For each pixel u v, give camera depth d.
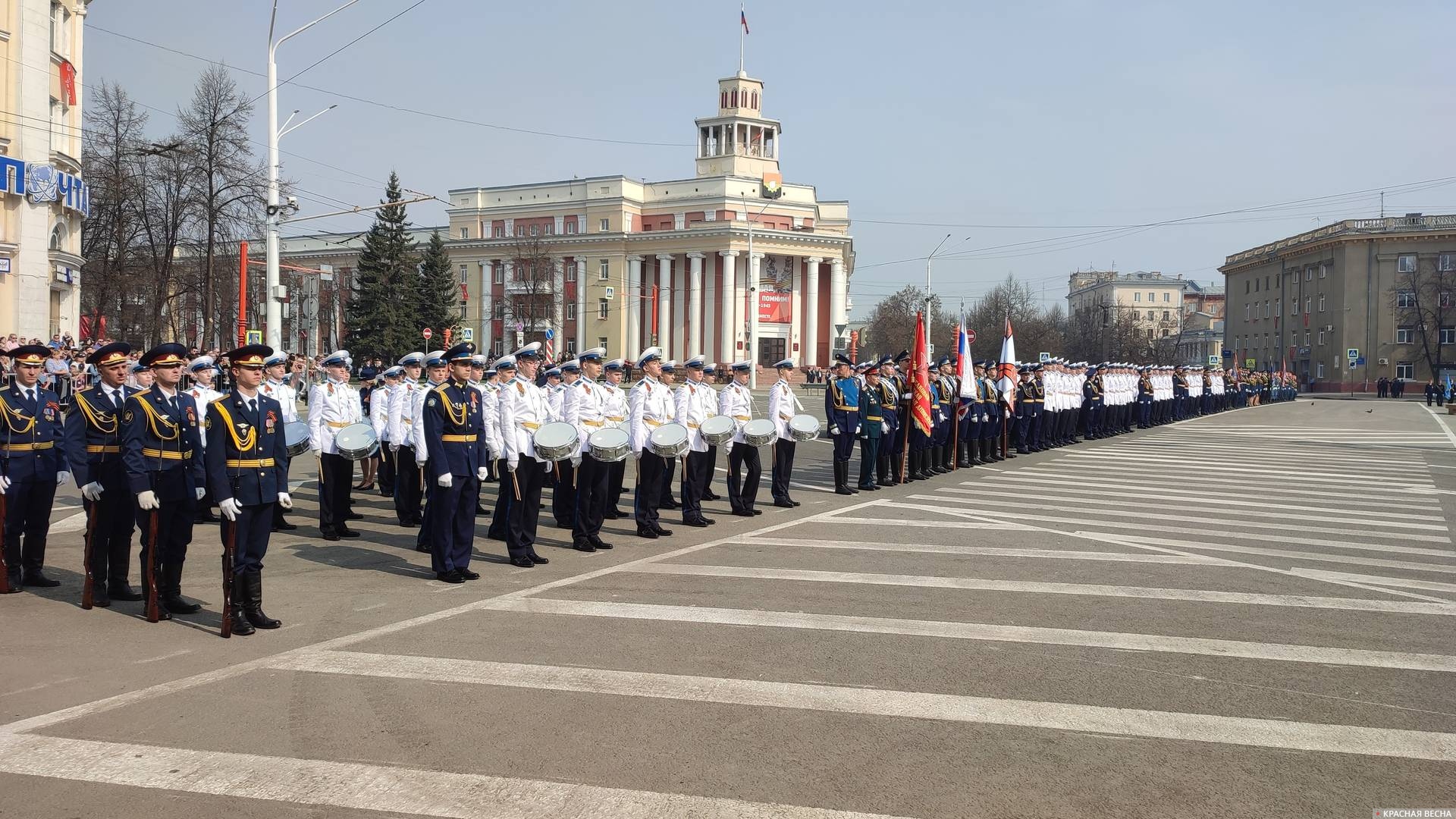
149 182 37.69
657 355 12.12
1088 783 4.68
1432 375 70.75
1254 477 18.09
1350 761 4.99
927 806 4.42
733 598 8.31
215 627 7.40
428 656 6.60
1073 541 11.22
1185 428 32.66
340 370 11.71
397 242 62.44
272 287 24.22
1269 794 4.59
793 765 4.85
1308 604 8.26
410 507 12.60
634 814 4.31
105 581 8.37
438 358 11.86
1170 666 6.51
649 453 11.50
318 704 5.66
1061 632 7.29
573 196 78.12
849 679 6.17
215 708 5.59
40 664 6.42
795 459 22.16
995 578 9.18
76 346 26.92
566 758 4.91
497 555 10.47
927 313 27.20
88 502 7.93
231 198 36.88
